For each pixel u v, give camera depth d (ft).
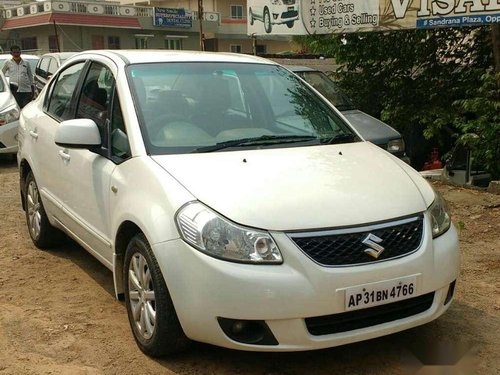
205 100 14.03
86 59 16.38
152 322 11.50
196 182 11.18
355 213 10.73
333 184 11.43
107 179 13.11
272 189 11.01
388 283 10.50
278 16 36.42
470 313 13.92
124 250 12.84
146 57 14.82
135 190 11.94
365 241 10.49
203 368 11.46
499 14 25.52
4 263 17.33
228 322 10.25
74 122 13.44
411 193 11.73
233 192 10.85
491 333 12.94
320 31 33.88
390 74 34.12
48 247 18.45
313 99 15.62
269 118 14.37
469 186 26.76
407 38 32.99
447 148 32.65
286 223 10.33
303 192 11.02
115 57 14.87
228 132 13.39
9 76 42.93
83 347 12.33
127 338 12.69
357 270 10.28
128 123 13.01
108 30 152.05
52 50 148.66
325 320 10.31
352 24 31.89
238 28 168.35
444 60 32.60
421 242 11.13
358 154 13.24
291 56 44.01
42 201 17.46
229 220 10.39
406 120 32.68
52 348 12.30
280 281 9.98
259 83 15.21
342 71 35.81
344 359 11.85
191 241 10.44
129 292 12.26
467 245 18.72
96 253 14.29
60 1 143.13
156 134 12.80
